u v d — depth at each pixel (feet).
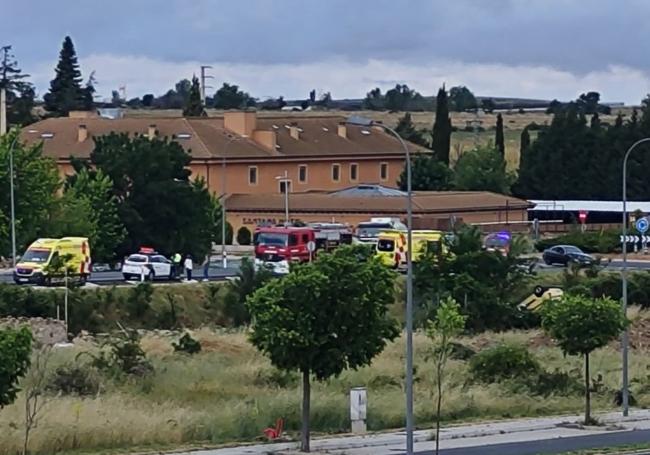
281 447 278.87
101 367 371.76
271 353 271.90
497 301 536.83
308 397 275.39
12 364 223.30
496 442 295.28
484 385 382.01
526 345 479.41
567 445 292.20
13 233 640.58
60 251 570.46
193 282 579.07
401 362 412.57
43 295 504.43
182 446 278.67
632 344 507.71
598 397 376.48
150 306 528.22
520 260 569.23
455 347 441.27
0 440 266.36
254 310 275.59
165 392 352.90
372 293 272.72
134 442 280.31
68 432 274.98
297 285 270.87
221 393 354.33
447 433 305.73
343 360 271.28
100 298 518.37
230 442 285.23
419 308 524.93
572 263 647.15
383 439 293.64
